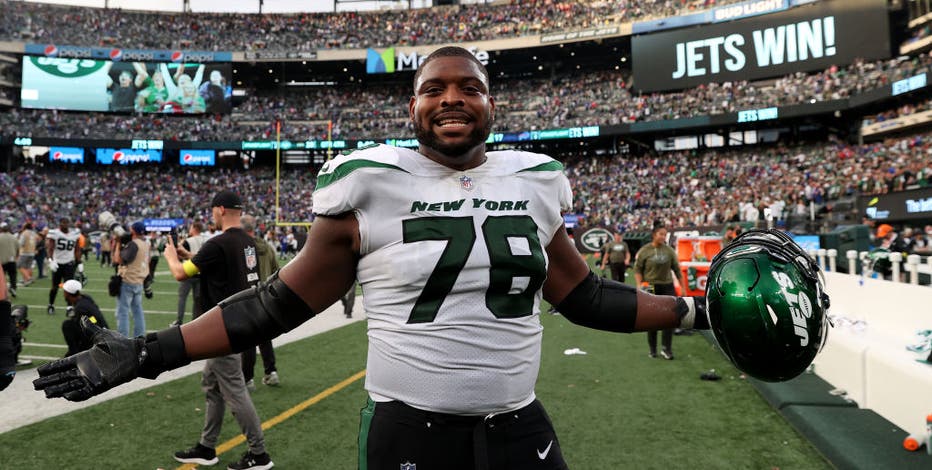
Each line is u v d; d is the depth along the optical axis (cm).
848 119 3153
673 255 715
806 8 3155
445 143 128
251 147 3903
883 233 845
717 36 3388
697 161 3325
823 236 896
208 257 363
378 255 126
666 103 3447
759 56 3288
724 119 3181
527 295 132
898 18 3097
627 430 410
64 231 942
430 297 123
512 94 4150
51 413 448
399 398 124
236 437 403
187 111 4106
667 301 151
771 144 3350
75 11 4206
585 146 3903
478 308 124
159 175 4012
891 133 2884
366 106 4309
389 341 125
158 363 124
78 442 389
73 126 3922
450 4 4700
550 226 143
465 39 4122
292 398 496
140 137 3947
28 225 1341
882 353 388
